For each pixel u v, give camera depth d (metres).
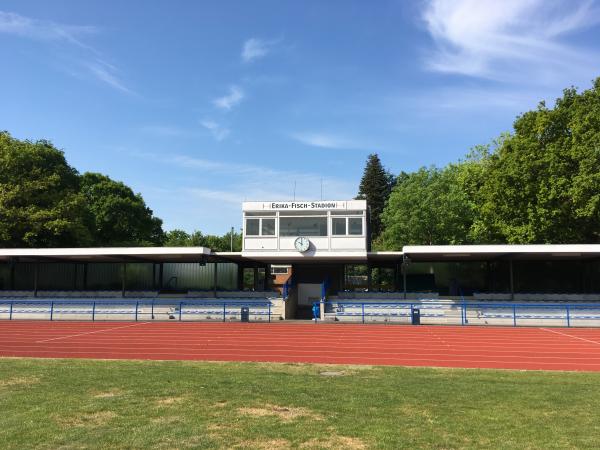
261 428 8.52
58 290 44.25
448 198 56.81
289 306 38.47
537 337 25.42
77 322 33.75
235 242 92.75
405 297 36.59
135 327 30.30
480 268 41.84
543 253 33.81
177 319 35.69
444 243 58.16
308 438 8.02
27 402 10.25
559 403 10.48
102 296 41.78
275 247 37.06
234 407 9.95
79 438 7.93
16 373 13.77
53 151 49.41
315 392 11.43
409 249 34.06
